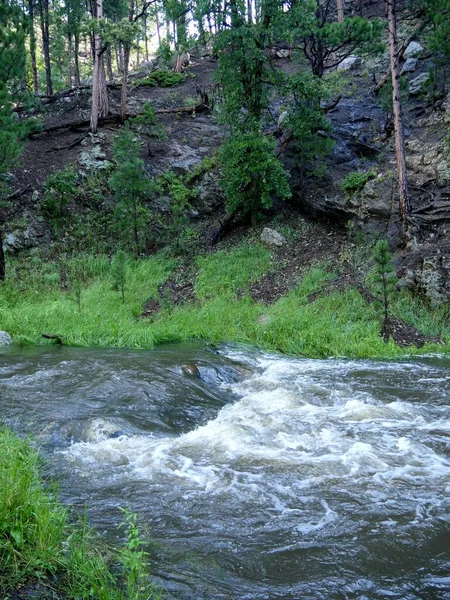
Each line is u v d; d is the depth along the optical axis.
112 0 33.03
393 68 16.94
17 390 8.09
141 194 20.72
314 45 23.45
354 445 6.16
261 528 4.21
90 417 6.86
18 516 3.68
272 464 5.59
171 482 5.12
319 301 15.62
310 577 3.55
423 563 3.73
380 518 4.38
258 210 20.89
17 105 27.33
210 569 3.62
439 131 19.91
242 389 9.34
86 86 30.38
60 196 22.03
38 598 3.02
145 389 8.23
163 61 34.81
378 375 10.38
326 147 20.09
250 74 20.23
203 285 17.67
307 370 10.88
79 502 4.64
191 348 12.23
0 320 14.10
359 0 33.22
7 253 20.17
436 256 15.27
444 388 9.30
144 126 26.12
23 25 17.33
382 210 17.94
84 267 19.62
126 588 3.28
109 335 13.16
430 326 14.23
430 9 22.06
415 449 6.05
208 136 26.16
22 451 5.51
